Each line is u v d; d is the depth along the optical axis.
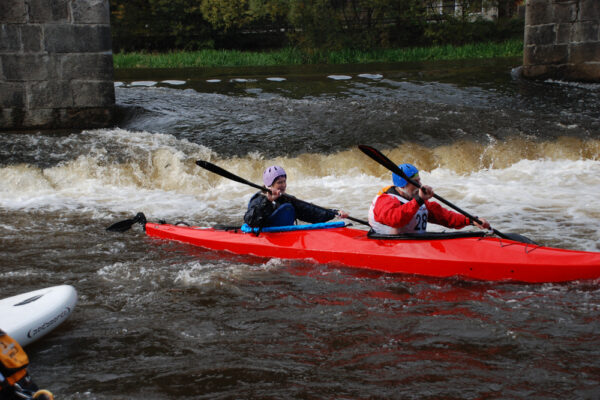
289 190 7.95
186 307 4.23
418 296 4.32
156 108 10.91
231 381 3.21
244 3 24.08
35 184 8.03
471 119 10.13
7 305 3.81
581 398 2.95
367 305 4.19
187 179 8.24
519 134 9.55
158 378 3.26
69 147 8.83
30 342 3.61
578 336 3.62
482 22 24.55
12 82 9.43
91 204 7.39
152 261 5.23
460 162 8.88
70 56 9.59
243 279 4.74
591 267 4.37
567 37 12.82
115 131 9.66
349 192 7.83
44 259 5.31
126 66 19.67
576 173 8.52
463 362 3.35
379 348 3.55
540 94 12.01
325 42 22.44
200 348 3.61
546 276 4.43
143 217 6.03
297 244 5.12
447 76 14.22
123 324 3.96
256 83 13.91
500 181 8.28
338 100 11.67
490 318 3.90
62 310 3.82
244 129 9.75
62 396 3.10
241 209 7.22
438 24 24.31
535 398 2.96
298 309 4.16
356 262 4.90
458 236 4.75
